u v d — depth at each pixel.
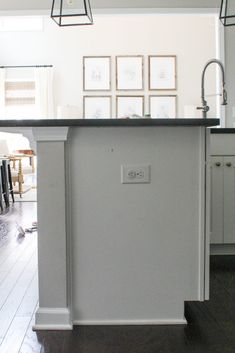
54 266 1.78
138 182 1.79
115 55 7.78
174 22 7.74
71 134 1.76
